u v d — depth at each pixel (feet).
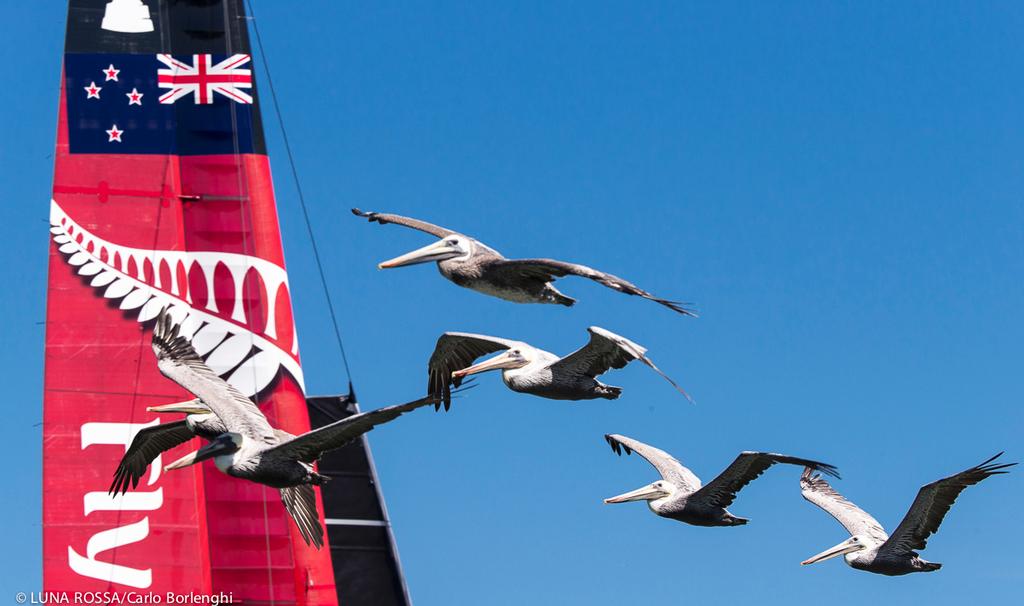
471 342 106.32
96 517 160.66
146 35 179.73
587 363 106.42
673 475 122.21
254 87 180.45
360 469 180.86
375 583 172.86
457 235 97.96
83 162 172.96
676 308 81.46
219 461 84.23
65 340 165.99
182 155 176.65
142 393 165.07
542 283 95.30
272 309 173.37
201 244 173.58
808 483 128.36
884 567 118.93
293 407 170.71
